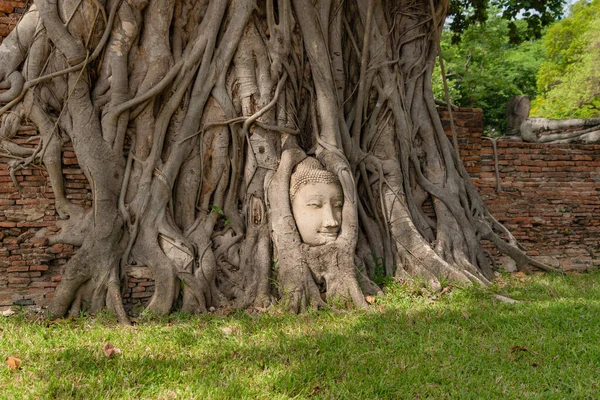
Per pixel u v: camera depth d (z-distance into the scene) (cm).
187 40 684
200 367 429
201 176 666
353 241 653
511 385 404
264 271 630
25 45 623
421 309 602
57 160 618
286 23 705
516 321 554
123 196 624
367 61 778
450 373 420
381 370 424
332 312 596
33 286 607
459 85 2553
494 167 928
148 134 645
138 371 416
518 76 2817
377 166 760
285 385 390
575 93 2261
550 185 948
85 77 627
